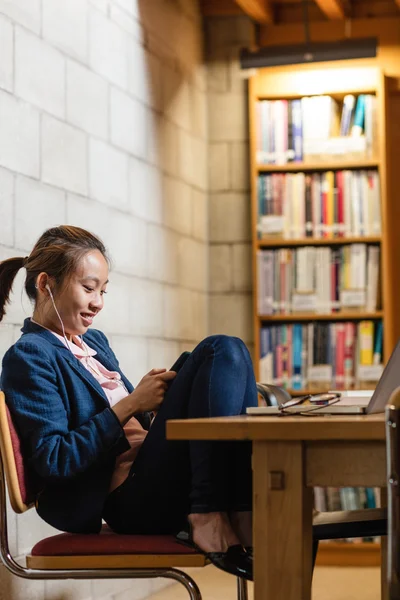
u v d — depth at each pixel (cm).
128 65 446
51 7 366
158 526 224
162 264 482
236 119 562
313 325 523
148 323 460
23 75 342
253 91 535
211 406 206
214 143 564
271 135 534
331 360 519
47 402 220
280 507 170
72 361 238
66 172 375
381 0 559
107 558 207
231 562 195
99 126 409
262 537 171
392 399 148
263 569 171
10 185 330
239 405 209
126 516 225
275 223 530
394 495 147
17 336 328
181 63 523
